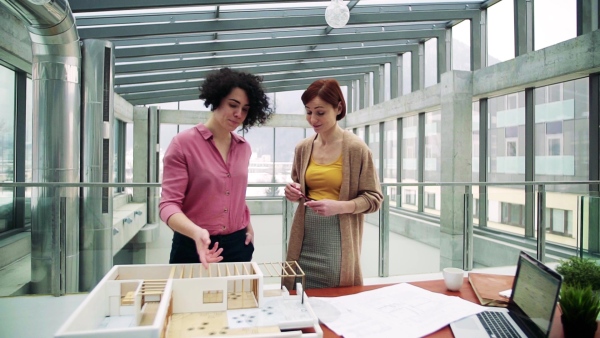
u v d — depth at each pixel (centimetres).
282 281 134
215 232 138
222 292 108
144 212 313
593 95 433
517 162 542
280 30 628
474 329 114
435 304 133
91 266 307
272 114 152
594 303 108
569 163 464
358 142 161
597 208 196
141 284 103
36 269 280
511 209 331
